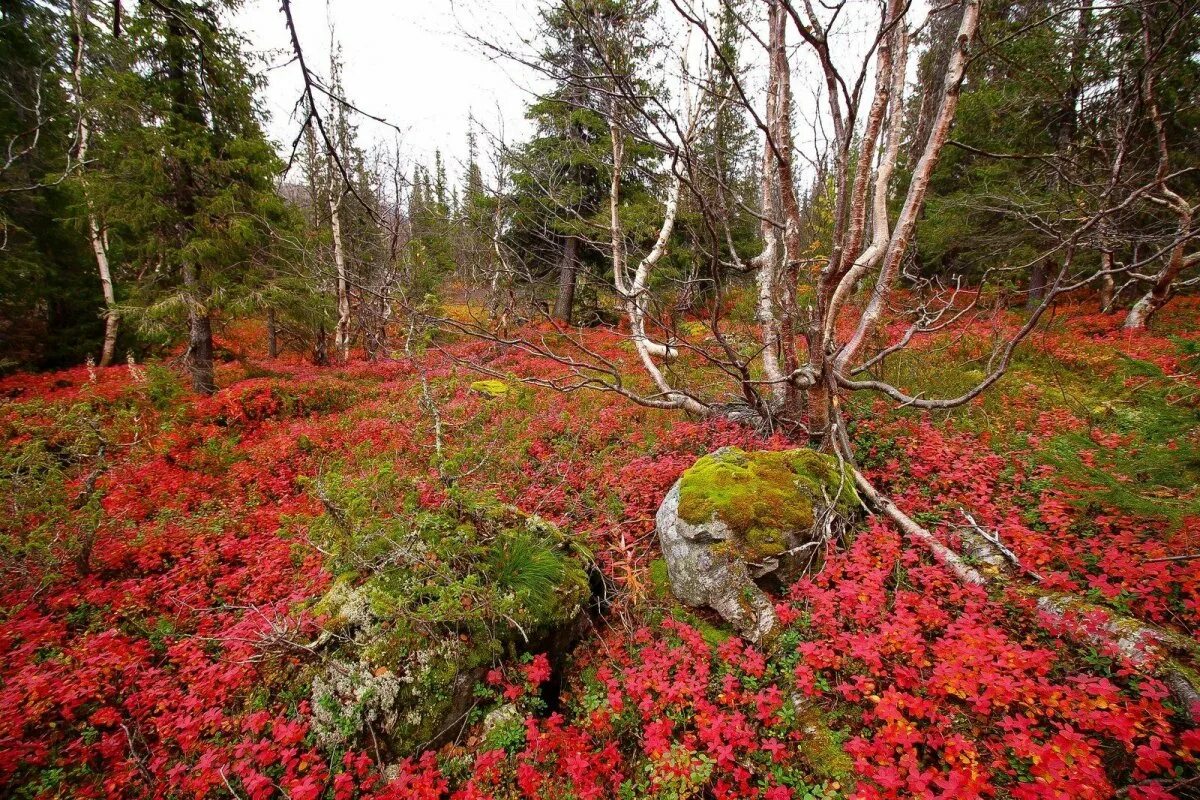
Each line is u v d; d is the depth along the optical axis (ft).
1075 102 34.32
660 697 11.66
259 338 71.41
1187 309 34.83
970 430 21.15
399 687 11.82
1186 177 36.47
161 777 11.86
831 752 10.14
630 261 37.17
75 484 23.27
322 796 10.93
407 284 43.65
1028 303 45.96
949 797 7.89
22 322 47.01
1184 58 30.14
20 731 12.32
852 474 17.62
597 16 15.21
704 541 14.79
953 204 41.14
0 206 39.55
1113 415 21.11
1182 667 9.39
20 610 16.22
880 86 15.93
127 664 14.24
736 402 25.55
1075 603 11.27
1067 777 7.88
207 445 28.66
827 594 12.49
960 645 10.18
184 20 7.92
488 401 33.94
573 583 14.82
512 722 11.92
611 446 24.72
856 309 44.09
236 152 37.88
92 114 35.60
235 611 16.81
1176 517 11.34
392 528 14.12
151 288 39.88
